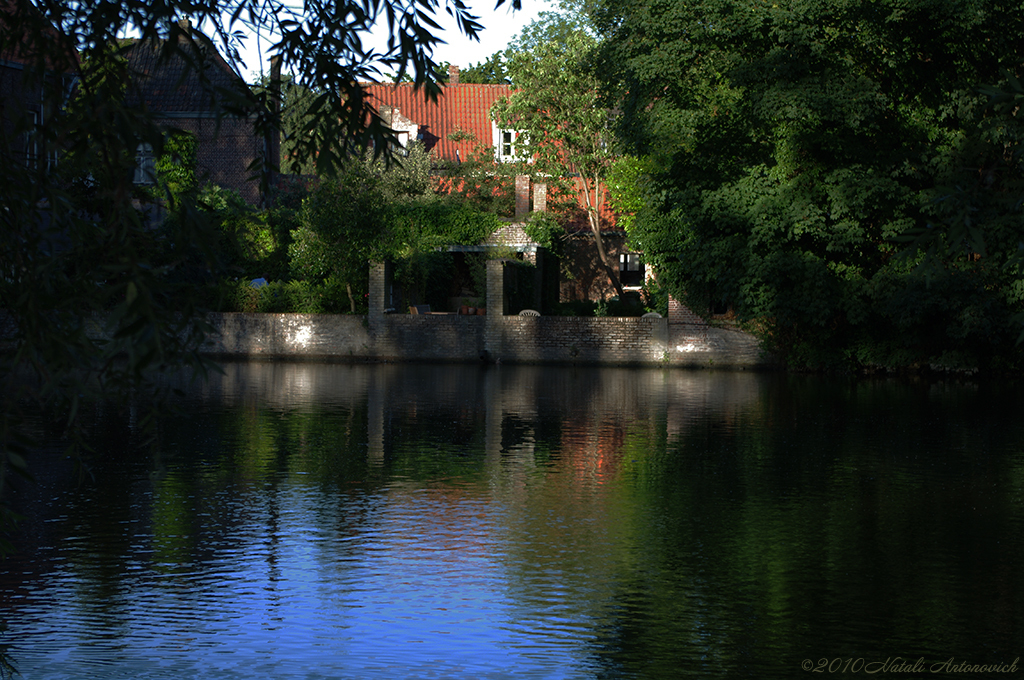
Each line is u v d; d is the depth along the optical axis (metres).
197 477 13.59
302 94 4.69
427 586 8.52
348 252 36.91
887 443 17.17
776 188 31.33
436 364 36.47
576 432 18.52
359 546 9.88
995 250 29.77
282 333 37.97
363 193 37.34
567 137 43.94
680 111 31.22
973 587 8.57
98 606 7.89
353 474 13.92
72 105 3.85
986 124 25.20
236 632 7.29
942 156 30.08
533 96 43.50
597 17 33.16
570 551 9.75
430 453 15.88
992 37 28.70
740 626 7.51
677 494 12.63
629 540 10.23
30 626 7.39
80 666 6.55
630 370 34.53
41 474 13.73
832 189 30.89
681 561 9.39
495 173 48.38
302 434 18.00
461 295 47.00
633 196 38.94
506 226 41.28
